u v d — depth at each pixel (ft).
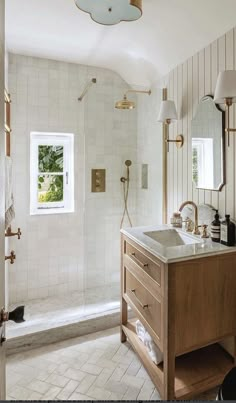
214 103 6.09
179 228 6.93
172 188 7.99
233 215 5.73
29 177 8.95
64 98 9.18
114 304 8.45
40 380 5.74
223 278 5.16
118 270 10.06
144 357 5.81
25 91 8.66
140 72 8.80
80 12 6.12
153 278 5.24
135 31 6.87
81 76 9.31
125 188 10.10
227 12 5.36
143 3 5.58
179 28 6.31
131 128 10.03
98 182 9.77
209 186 6.39
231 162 5.76
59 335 7.14
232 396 2.85
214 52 6.09
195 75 6.77
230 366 5.58
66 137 9.53
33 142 9.13
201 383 5.14
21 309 2.87
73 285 9.74
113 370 6.02
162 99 8.25
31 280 9.13
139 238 6.02
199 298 4.96
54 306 8.57
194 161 6.95
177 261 4.71
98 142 9.70
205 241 5.74
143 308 5.70
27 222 9.00
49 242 9.34
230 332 5.30
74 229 9.68
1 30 2.63
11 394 5.37
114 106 9.77
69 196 9.75
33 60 8.68
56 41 7.54
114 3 4.92
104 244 9.89
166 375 4.84
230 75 4.92
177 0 5.46
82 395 5.33
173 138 7.88
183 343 4.88
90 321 7.52
